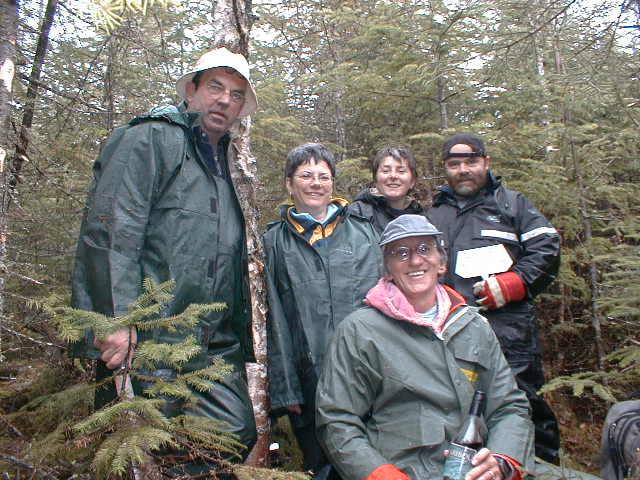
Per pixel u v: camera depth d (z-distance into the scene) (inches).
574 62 207.6
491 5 193.9
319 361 113.0
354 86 232.5
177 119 97.7
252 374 120.5
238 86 105.7
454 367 93.1
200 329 93.7
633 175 221.6
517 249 131.5
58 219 146.3
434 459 89.1
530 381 127.3
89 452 70.1
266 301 122.7
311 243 121.1
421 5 224.5
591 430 184.2
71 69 163.9
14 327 118.9
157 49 205.2
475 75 208.1
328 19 267.4
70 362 124.3
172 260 91.7
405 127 254.2
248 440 100.3
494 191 135.9
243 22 125.7
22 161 134.1
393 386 92.4
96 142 172.9
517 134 208.7
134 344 79.1
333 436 91.2
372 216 144.1
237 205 106.3
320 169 122.0
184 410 90.4
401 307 95.5
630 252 152.0
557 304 225.3
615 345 201.5
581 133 197.2
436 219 138.4
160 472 76.5
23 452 79.3
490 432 92.8
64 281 153.9
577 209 200.1
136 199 90.0
